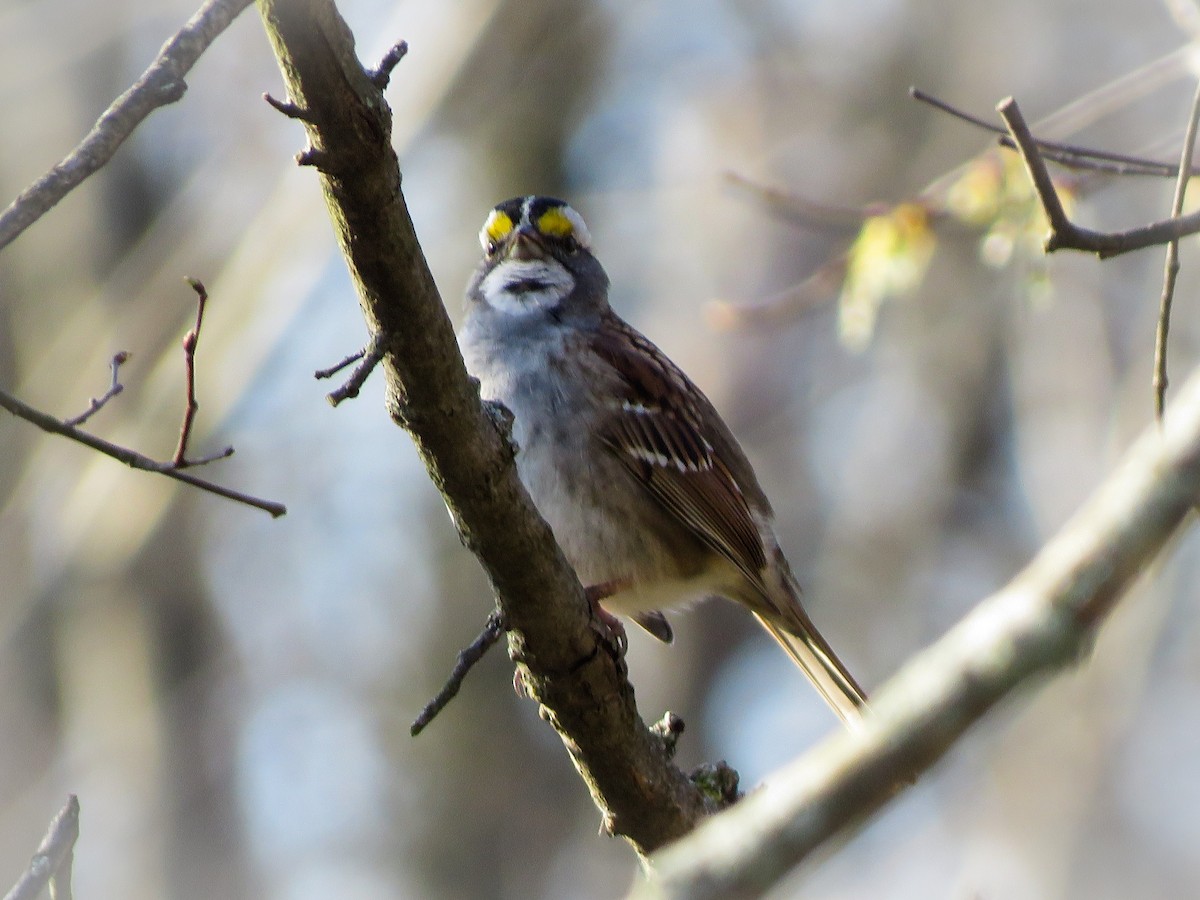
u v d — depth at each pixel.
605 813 6.61
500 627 6.09
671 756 6.66
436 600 15.47
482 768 14.92
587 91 16.41
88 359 12.97
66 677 13.21
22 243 13.90
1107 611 3.25
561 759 15.05
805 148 16.94
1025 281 11.26
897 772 3.35
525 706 15.18
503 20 15.20
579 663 6.13
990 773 12.37
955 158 16.20
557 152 16.09
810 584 15.63
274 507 5.15
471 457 5.60
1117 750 12.30
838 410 16.52
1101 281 14.55
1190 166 6.03
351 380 5.11
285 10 4.61
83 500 12.25
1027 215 10.44
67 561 12.28
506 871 14.57
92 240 14.09
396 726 15.23
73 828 5.04
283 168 13.98
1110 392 13.35
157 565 13.89
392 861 14.82
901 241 10.90
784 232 16.22
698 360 16.19
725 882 3.52
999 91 16.34
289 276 12.61
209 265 13.39
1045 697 12.37
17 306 13.77
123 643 13.61
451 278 15.52
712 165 16.56
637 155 16.81
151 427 12.40
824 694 9.03
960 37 16.62
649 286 16.44
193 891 13.35
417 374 5.40
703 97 17.11
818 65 17.30
